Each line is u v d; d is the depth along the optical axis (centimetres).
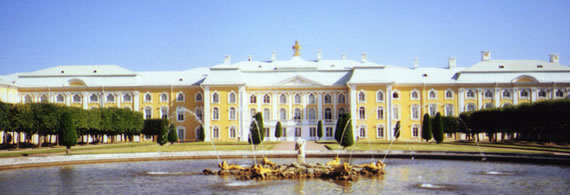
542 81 13312
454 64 14375
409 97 13638
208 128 13312
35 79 14050
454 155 7112
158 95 13938
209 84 13325
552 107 10312
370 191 4556
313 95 13800
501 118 11131
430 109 13600
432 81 13712
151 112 13912
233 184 4919
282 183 4959
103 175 5562
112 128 11994
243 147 9175
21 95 13838
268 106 13788
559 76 13400
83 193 4538
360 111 13262
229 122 13300
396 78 13850
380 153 7481
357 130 13225
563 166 6166
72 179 5284
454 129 12556
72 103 13900
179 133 13850
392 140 12588
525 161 6644
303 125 13475
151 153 7269
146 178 5331
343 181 5072
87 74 14112
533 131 10750
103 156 6944
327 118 13738
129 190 4662
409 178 5259
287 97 13800
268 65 14725
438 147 8894
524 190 4594
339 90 13762
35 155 7519
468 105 13562
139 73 14475
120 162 6906
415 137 13525
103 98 13900
